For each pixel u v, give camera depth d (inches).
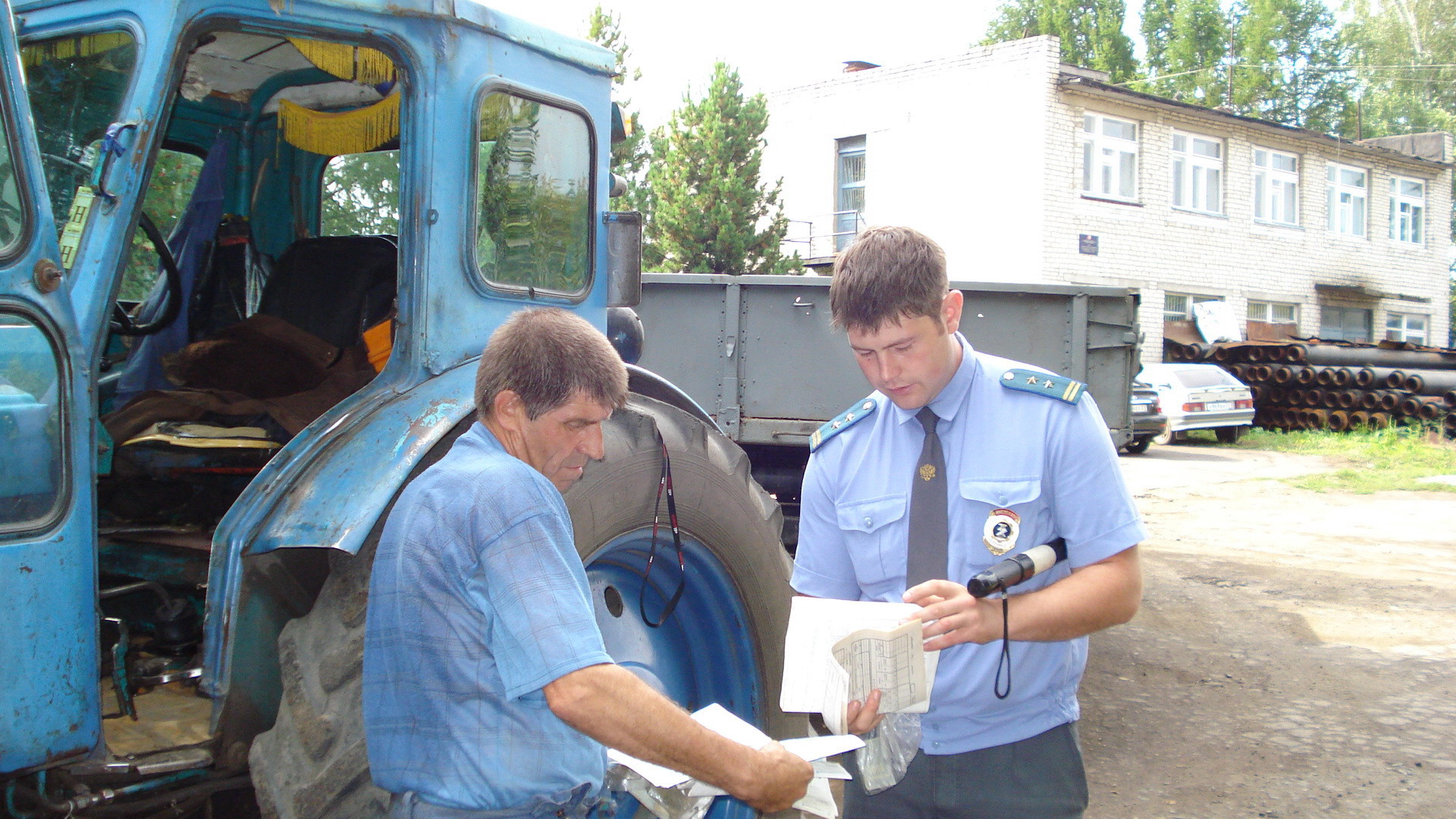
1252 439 670.5
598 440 72.2
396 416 92.0
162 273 133.3
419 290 98.1
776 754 69.9
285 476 89.1
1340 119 1376.7
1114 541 71.4
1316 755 168.2
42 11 91.6
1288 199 878.4
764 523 126.1
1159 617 249.9
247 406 110.3
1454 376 667.4
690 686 123.6
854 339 72.6
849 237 828.6
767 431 214.4
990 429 75.5
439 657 64.9
